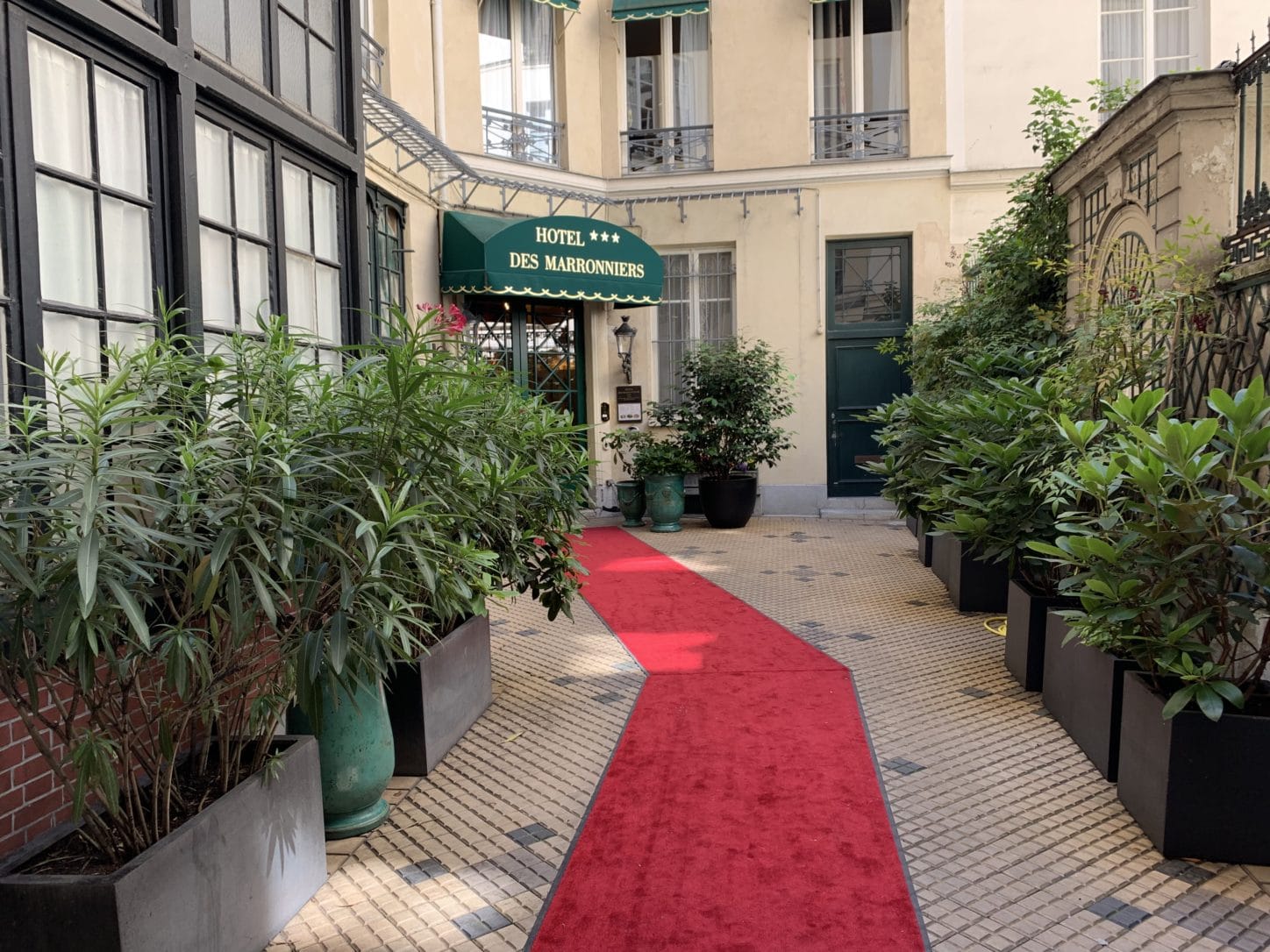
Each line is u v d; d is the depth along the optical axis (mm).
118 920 2191
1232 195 5293
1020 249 8227
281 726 3947
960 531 5574
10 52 2818
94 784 2408
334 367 4906
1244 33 10945
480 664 4828
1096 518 3859
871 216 11719
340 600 2656
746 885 3080
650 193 12078
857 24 11805
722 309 12242
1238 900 2938
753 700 4949
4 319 2799
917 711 4738
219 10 3926
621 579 8258
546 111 11656
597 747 4344
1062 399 5395
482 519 3932
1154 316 5293
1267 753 3104
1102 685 3896
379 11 8820
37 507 2184
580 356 11656
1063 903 2939
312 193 4773
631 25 12188
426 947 2775
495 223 10016
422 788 3932
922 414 7012
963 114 11516
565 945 2766
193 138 3609
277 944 2803
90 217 3184
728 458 11125
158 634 2564
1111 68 11328
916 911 2904
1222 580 3297
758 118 11820
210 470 2594
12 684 2365
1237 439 3250
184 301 3551
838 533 10625
